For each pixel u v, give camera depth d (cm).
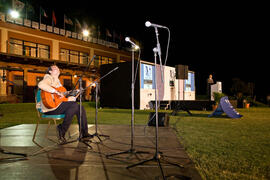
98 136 345
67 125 321
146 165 221
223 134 414
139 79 1188
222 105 752
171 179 185
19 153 262
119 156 253
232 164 227
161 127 499
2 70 1633
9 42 1622
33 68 1722
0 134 393
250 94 1933
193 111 1077
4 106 939
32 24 1820
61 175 194
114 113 917
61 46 2000
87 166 218
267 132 438
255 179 187
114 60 2602
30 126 504
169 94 1366
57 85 334
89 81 2131
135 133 416
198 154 267
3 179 184
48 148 290
